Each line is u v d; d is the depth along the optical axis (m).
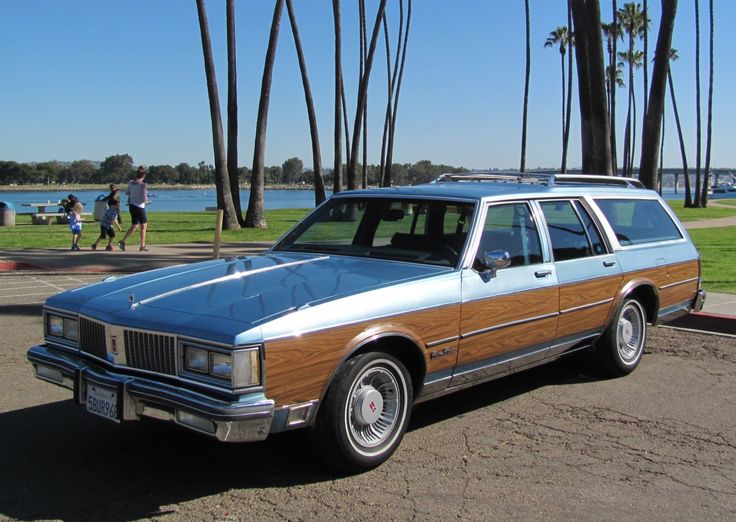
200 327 3.74
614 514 3.82
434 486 4.11
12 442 4.75
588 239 6.02
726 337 8.21
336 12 29.09
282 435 4.91
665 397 5.95
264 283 4.41
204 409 3.57
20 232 22.84
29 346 7.34
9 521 3.63
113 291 4.50
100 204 28.58
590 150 16.08
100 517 3.69
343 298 4.10
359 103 30.95
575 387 6.22
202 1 22.53
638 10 66.38
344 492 4.01
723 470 4.44
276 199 85.94
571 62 43.66
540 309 5.33
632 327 6.59
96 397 4.04
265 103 25.25
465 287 4.75
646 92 50.03
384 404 4.33
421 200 5.36
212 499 3.91
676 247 7.15
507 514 3.79
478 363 4.93
